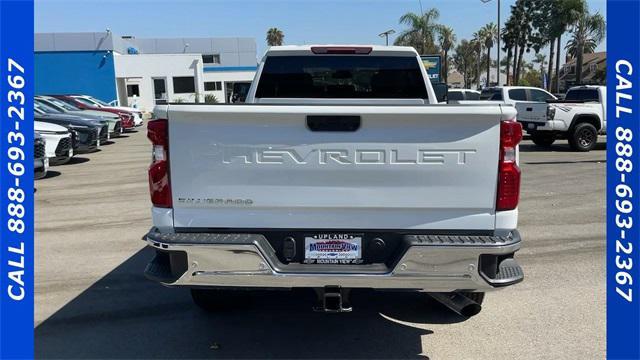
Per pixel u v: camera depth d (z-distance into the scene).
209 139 3.14
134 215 8.01
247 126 3.12
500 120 3.07
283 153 3.13
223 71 48.03
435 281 3.13
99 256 6.00
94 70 39.97
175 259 3.20
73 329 4.12
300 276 3.13
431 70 27.14
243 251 3.13
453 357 3.67
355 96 5.53
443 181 3.13
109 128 19.77
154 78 42.16
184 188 3.20
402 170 3.12
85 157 15.31
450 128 3.08
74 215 8.02
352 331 4.09
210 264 3.16
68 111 18.20
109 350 3.79
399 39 36.41
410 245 3.08
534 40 51.00
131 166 13.33
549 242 6.39
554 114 15.54
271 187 3.18
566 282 5.04
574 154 15.24
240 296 4.37
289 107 3.05
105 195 9.60
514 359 3.63
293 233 3.26
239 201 3.20
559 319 4.24
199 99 42.97
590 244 6.29
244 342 3.92
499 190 3.13
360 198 3.16
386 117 3.06
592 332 4.01
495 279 3.15
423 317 4.34
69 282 5.16
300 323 4.25
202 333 4.06
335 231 3.24
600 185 10.19
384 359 3.66
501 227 3.18
